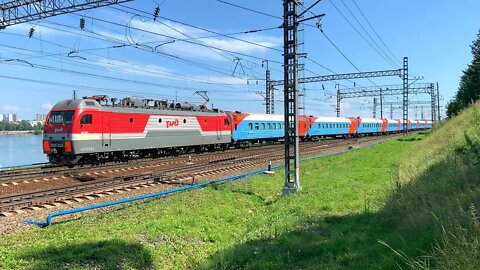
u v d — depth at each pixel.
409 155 25.39
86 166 23.34
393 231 8.29
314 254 8.21
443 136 24.73
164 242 9.57
